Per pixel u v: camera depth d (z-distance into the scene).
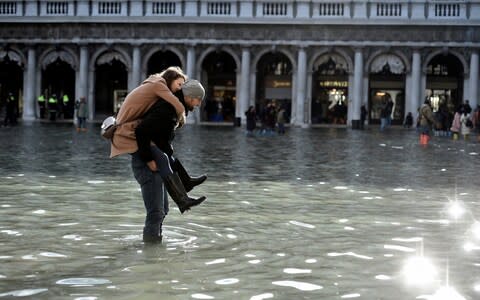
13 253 12.62
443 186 24.12
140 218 16.45
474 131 80.19
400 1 85.31
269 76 90.88
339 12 86.31
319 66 88.25
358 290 10.47
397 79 88.44
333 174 27.78
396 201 20.16
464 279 11.20
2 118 88.06
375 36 85.88
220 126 82.12
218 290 10.36
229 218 16.70
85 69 89.06
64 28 89.19
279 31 86.81
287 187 23.14
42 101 91.19
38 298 9.83
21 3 89.50
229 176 26.19
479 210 18.55
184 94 13.45
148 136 12.88
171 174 13.05
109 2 88.38
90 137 52.62
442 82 87.94
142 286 10.48
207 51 87.94
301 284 10.77
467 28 84.56
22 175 25.36
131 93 13.38
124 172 26.78
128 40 88.25
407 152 42.41
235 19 86.69
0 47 90.44
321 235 14.78
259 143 49.19
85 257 12.34
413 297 10.13
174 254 12.66
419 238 14.56
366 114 84.25
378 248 13.52
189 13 87.50
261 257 12.57
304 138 57.75
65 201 19.12
